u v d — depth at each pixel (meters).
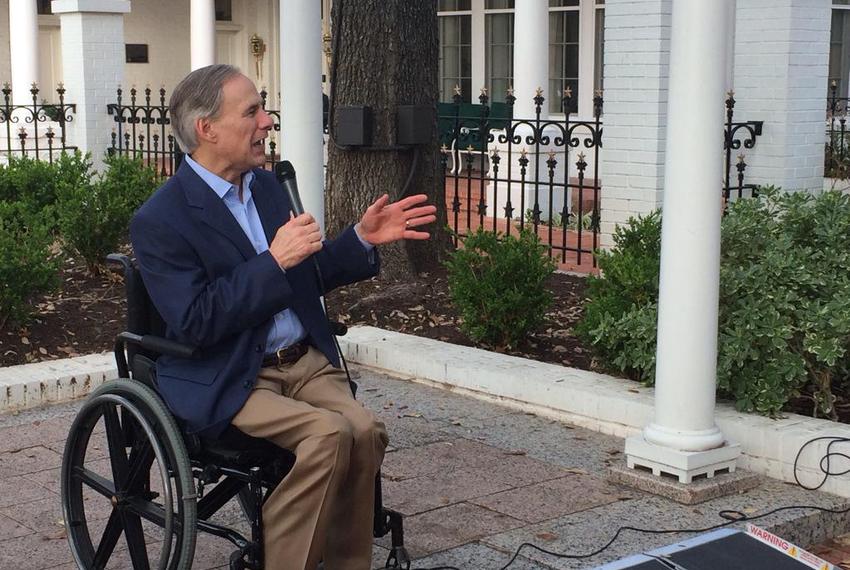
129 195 8.82
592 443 5.53
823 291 5.53
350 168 8.23
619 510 4.68
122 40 13.00
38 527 4.54
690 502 4.72
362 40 8.08
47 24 18.50
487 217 12.73
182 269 3.60
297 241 3.51
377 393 6.37
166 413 3.54
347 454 3.49
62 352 6.84
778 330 5.21
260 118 3.71
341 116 7.84
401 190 8.17
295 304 3.80
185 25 19.42
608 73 9.09
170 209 3.64
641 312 5.84
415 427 5.78
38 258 6.93
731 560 3.44
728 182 9.07
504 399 6.14
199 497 3.93
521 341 6.91
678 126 4.66
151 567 4.18
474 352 6.62
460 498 4.82
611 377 6.03
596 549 4.29
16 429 5.74
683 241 4.74
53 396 6.16
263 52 19.73
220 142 3.67
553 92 16.08
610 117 9.11
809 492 4.88
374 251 3.96
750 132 9.34
